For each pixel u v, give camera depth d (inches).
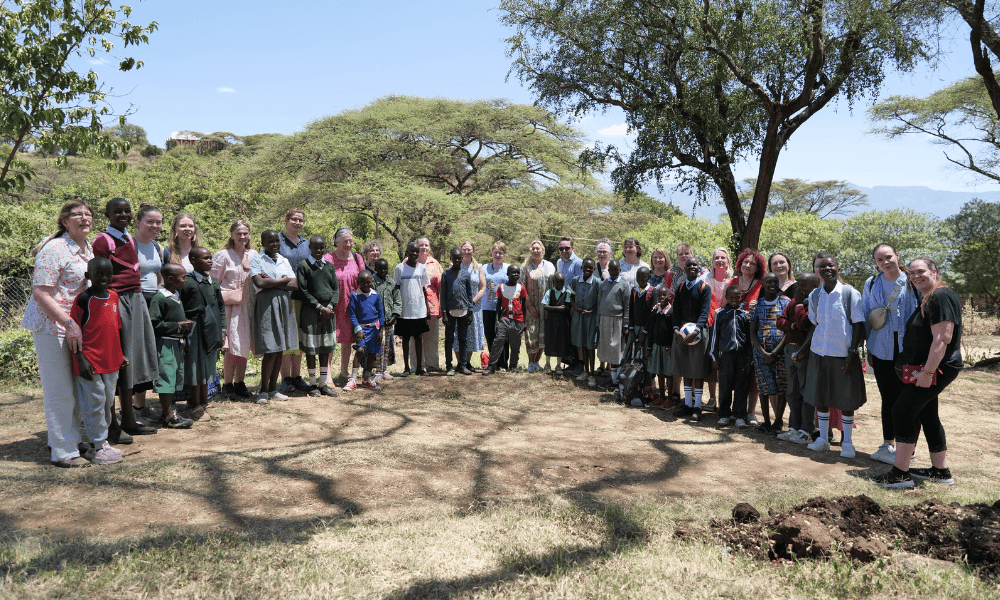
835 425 245.8
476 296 358.0
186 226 234.8
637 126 600.4
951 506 154.3
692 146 629.3
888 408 209.2
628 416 277.1
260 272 258.1
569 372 360.5
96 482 164.9
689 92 579.5
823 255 221.1
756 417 289.7
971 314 875.4
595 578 124.3
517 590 119.0
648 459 212.4
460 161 1208.2
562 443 230.5
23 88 309.1
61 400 177.9
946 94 906.1
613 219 1318.9
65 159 333.1
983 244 999.0
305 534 140.2
